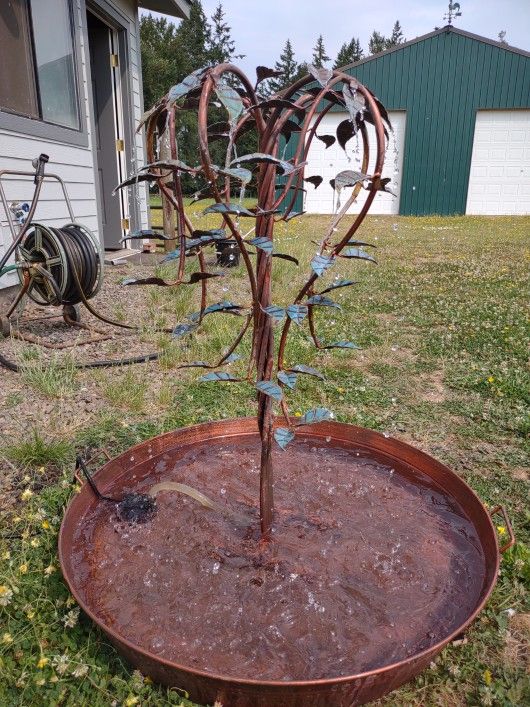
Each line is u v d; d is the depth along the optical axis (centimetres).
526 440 259
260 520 174
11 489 212
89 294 396
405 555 164
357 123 143
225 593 150
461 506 184
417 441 257
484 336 414
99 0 614
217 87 117
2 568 167
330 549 166
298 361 351
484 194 1563
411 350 388
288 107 129
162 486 186
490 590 136
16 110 457
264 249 126
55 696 131
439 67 1466
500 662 143
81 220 581
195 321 156
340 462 214
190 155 1501
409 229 1225
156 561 162
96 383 311
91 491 185
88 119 593
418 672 132
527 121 1488
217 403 289
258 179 147
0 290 434
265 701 117
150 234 142
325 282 579
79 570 158
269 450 164
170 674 123
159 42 3444
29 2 468
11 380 311
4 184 433
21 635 145
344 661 130
